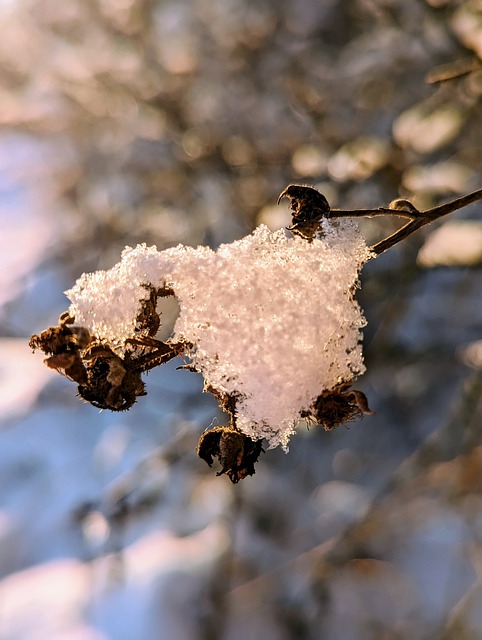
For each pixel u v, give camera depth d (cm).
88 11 112
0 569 123
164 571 111
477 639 88
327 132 93
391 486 88
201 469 106
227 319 47
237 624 103
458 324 102
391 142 78
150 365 47
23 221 142
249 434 47
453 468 84
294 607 101
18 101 116
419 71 92
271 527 109
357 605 103
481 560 94
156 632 105
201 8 112
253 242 48
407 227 48
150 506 96
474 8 72
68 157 126
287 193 48
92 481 123
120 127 113
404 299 91
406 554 108
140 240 116
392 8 90
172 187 112
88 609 112
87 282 47
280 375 47
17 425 135
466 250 64
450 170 78
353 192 82
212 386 47
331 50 105
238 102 104
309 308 47
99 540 98
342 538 90
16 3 116
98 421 134
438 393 114
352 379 47
